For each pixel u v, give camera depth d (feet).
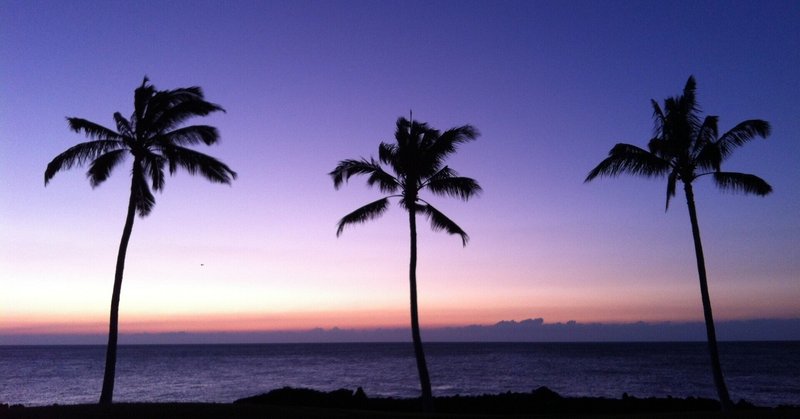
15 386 231.30
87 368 367.25
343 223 99.96
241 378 272.31
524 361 435.12
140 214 103.35
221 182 97.14
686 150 93.09
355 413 79.41
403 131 99.09
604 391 200.13
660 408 123.34
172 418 69.87
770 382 233.96
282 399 134.41
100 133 90.99
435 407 124.98
